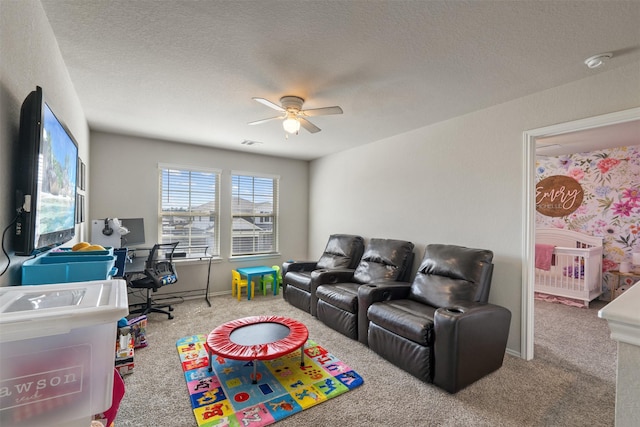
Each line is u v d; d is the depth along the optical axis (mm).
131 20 1659
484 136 2961
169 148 4379
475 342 2201
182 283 4496
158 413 1875
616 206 4555
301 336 2434
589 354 2729
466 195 3117
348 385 2193
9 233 1127
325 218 5297
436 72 2236
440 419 1846
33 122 1115
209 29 1744
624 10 1536
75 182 1964
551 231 5109
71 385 657
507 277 2754
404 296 3115
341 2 1510
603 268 4660
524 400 2037
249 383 2209
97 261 1364
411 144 3740
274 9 1566
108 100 2805
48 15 1604
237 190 5016
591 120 2256
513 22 1650
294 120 2703
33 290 818
